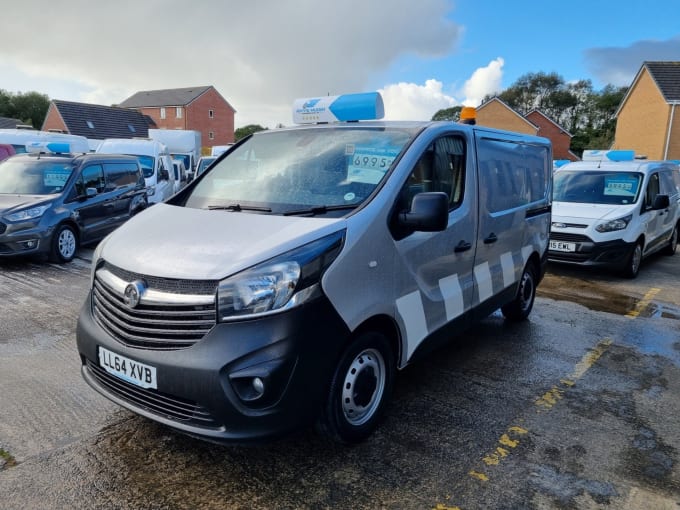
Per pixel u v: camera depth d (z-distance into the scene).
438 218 2.95
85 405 3.49
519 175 4.92
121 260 2.80
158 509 2.50
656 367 4.52
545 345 4.99
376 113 3.89
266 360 2.45
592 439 3.26
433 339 3.60
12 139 14.22
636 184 8.48
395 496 2.64
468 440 3.20
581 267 8.97
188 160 20.02
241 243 2.68
